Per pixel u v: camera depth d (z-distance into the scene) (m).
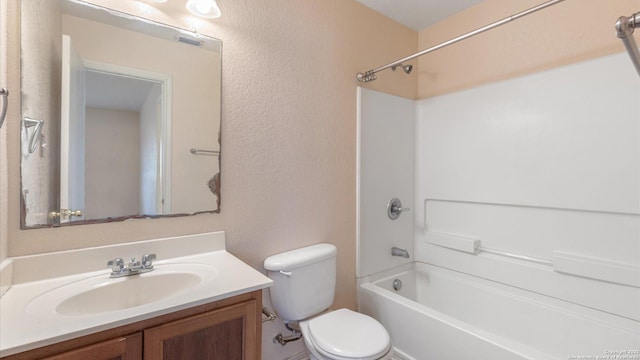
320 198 1.79
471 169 2.00
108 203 1.18
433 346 1.53
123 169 1.21
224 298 0.95
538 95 1.69
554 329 1.60
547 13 1.70
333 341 1.29
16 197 1.01
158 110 1.28
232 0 1.45
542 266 1.69
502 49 1.88
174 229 1.31
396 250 2.16
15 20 1.01
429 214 2.26
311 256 1.58
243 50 1.48
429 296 2.18
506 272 1.82
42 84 1.05
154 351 0.84
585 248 1.54
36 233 1.04
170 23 1.30
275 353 1.62
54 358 0.70
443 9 2.07
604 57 1.47
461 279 2.03
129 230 1.21
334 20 1.84
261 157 1.55
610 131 1.46
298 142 1.68
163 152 1.29
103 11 1.16
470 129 2.00
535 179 1.70
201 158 1.37
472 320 1.94
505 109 1.83
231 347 0.98
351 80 1.93
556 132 1.62
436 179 2.20
